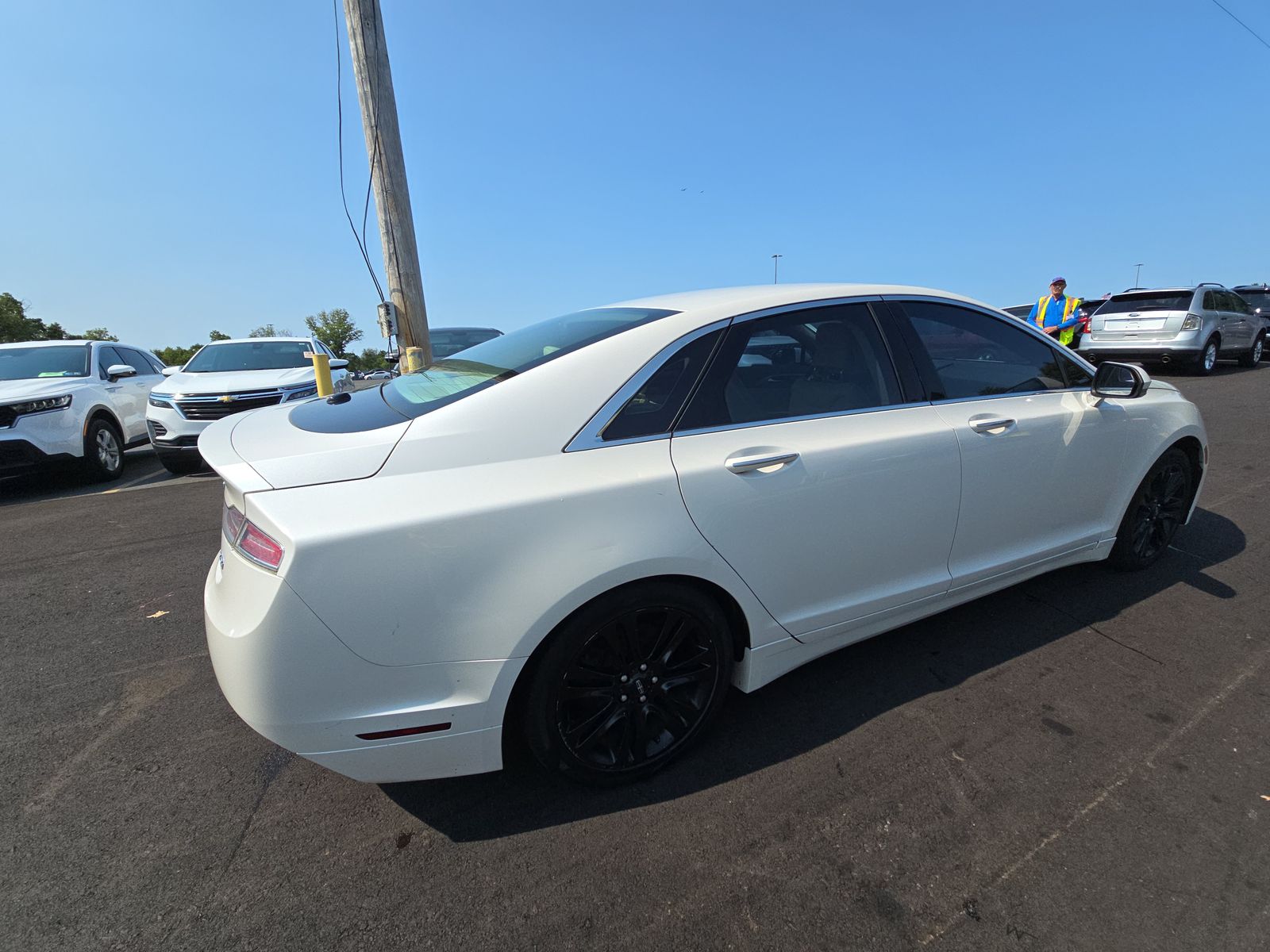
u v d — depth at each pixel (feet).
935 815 6.68
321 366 25.39
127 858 6.44
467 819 6.84
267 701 5.70
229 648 5.81
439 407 6.52
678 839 6.49
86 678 9.68
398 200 25.32
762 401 7.61
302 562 5.52
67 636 10.99
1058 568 10.93
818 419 7.81
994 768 7.28
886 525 8.13
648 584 6.72
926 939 5.42
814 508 7.53
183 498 20.63
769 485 7.20
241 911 5.86
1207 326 36.27
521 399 6.54
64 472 23.71
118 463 25.53
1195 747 7.50
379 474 5.95
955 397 8.97
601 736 6.94
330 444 6.19
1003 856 6.17
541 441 6.44
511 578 6.03
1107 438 10.32
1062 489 9.89
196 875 6.24
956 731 7.89
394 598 5.74
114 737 8.30
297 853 6.48
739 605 7.30
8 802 7.22
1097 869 6.00
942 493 8.52
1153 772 7.14
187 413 24.27
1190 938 5.36
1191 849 6.19
